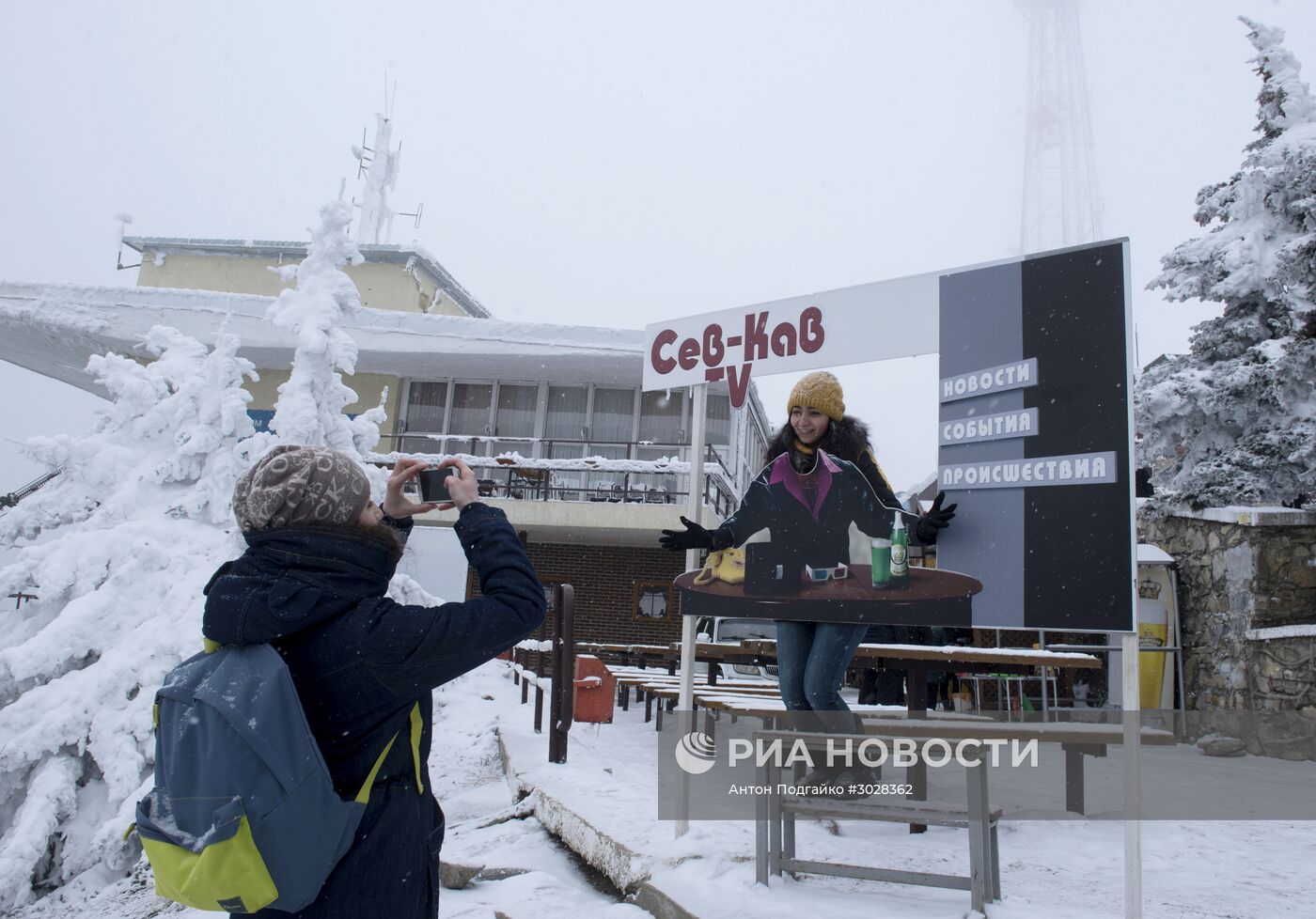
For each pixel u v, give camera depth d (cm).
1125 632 319
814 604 412
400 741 195
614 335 1936
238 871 163
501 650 198
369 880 180
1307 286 1270
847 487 414
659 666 1435
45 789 895
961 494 370
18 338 2214
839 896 339
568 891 408
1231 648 1149
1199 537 1246
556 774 589
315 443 1165
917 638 859
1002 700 1099
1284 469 1214
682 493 1909
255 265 2338
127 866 857
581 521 1780
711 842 406
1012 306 366
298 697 176
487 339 1948
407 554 1527
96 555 1070
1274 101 1372
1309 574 1097
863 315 414
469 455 1994
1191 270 1373
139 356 2108
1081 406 342
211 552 1105
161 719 178
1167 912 318
